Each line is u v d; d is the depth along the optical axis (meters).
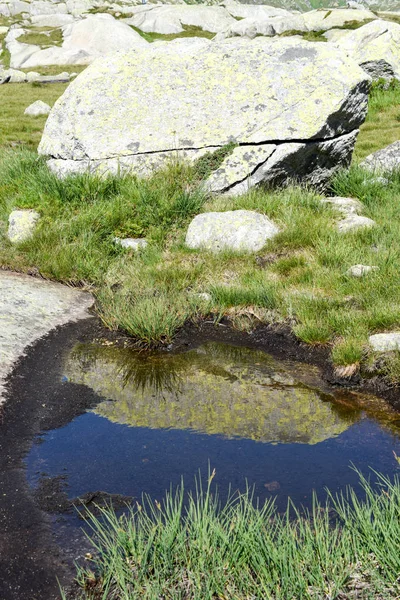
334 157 12.03
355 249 9.48
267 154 11.16
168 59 12.34
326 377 6.84
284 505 4.63
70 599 3.79
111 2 89.31
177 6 67.94
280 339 7.71
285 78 11.62
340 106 11.23
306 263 9.19
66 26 60.41
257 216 10.05
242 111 11.62
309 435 5.69
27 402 6.20
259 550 3.80
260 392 6.56
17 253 9.93
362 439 5.62
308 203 10.85
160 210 10.55
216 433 5.73
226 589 3.69
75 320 8.25
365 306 7.84
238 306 8.38
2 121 23.89
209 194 11.24
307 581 3.66
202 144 11.59
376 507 4.07
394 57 24.77
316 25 50.28
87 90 12.24
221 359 7.34
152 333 7.69
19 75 40.97
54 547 4.23
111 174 11.52
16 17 80.06
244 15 73.56
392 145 14.01
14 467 5.16
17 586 3.88
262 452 5.39
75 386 6.61
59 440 5.59
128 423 5.90
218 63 12.09
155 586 3.68
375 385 6.59
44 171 11.94
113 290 9.10
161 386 6.70
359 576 3.71
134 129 11.92
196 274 9.23
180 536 3.92
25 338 7.43
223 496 4.75
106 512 4.57
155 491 4.83
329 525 4.38
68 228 10.32
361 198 11.59
